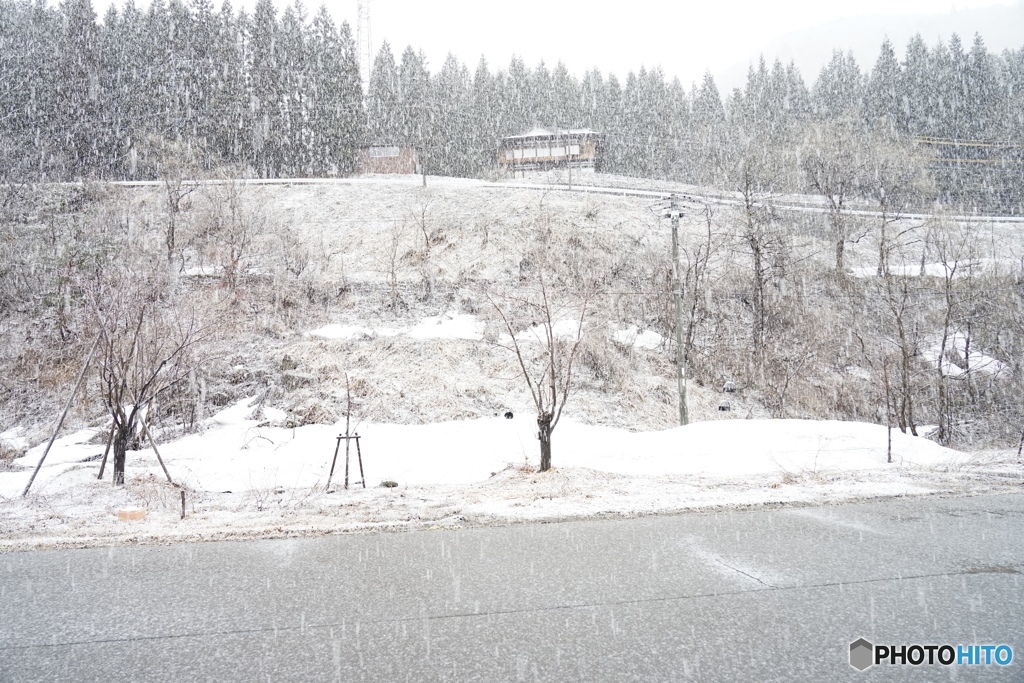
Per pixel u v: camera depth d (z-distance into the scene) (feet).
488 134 267.18
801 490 35.42
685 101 305.73
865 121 249.14
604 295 119.55
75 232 107.76
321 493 38.29
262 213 146.00
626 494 34.96
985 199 216.33
